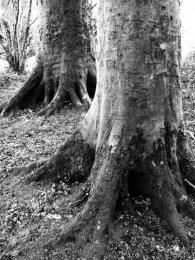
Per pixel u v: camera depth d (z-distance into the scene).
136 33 3.28
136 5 3.22
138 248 3.31
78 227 3.42
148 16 3.25
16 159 5.55
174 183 3.69
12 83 11.59
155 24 3.29
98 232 3.33
